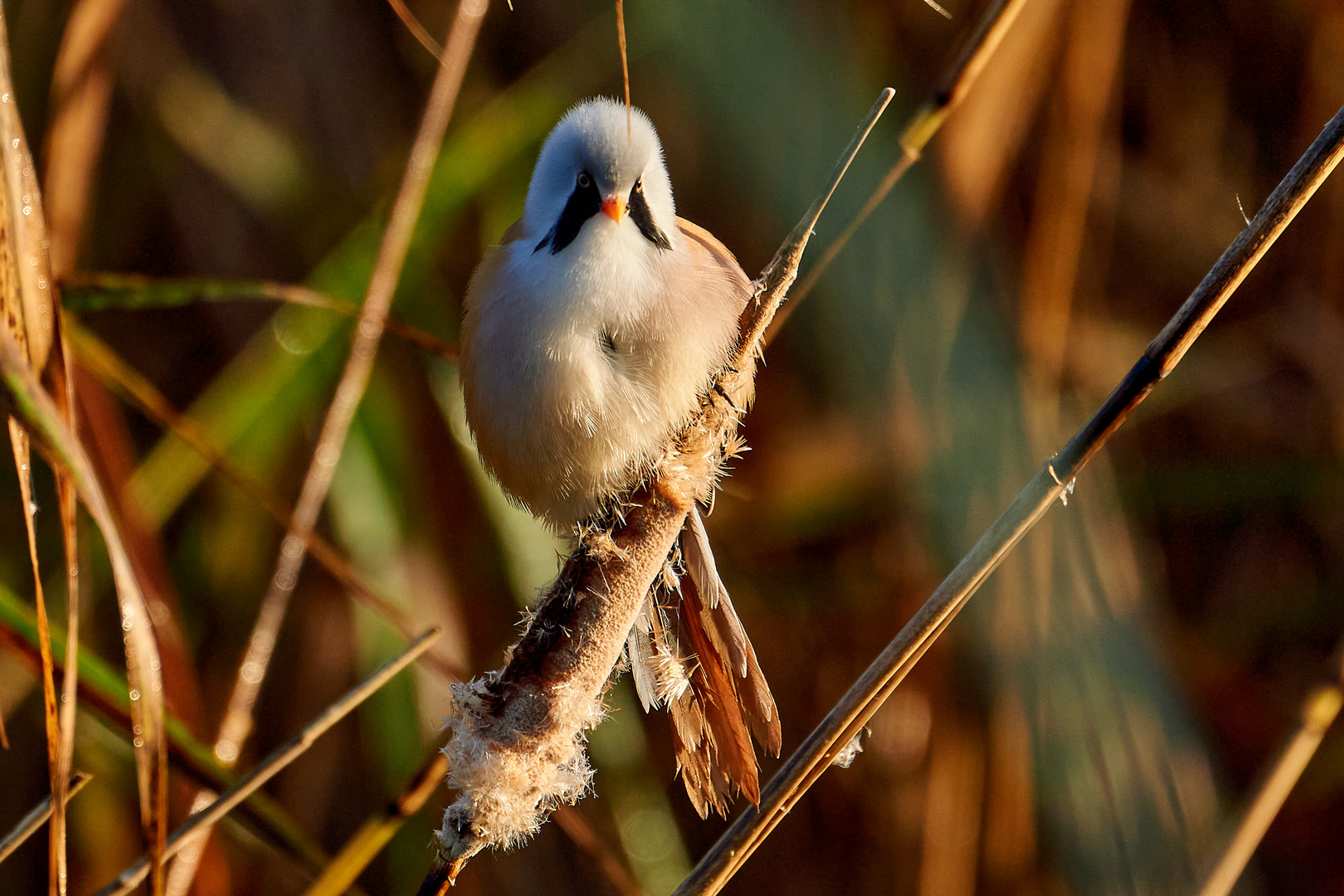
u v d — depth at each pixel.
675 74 4.59
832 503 4.58
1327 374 4.59
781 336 4.60
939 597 4.38
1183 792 4.54
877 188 4.43
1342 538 4.60
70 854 4.55
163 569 4.50
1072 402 4.56
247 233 4.59
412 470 4.56
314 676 4.56
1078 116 4.51
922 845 4.55
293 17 4.59
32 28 4.55
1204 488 4.59
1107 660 4.53
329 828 4.56
